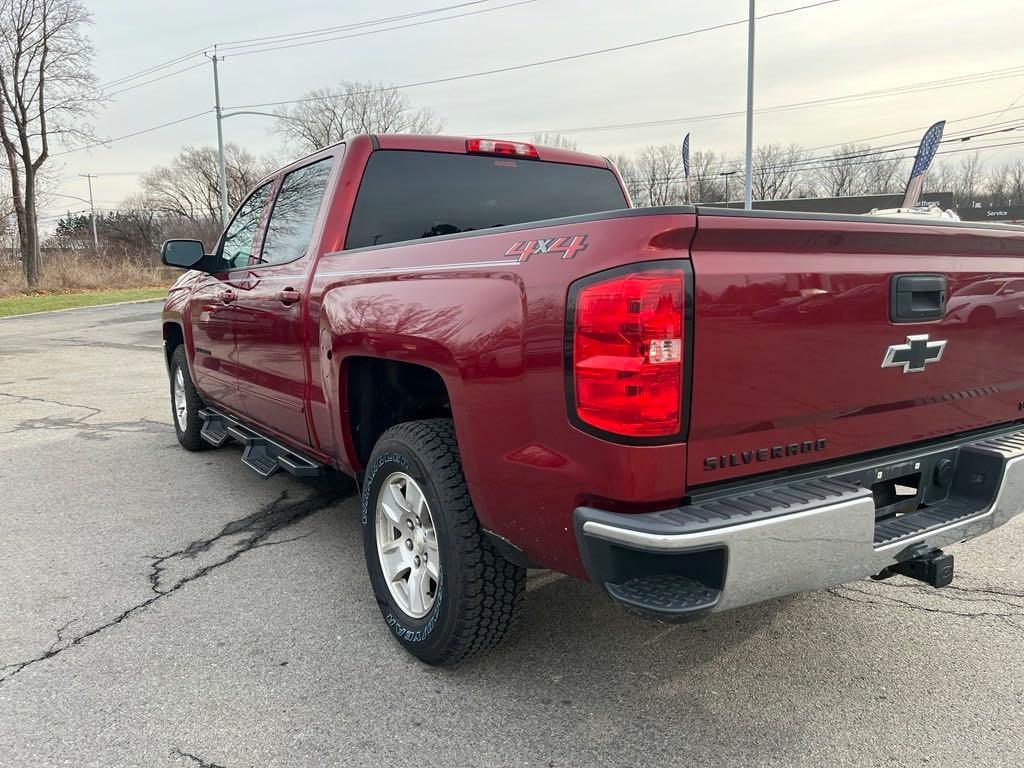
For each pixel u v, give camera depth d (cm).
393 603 304
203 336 529
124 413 806
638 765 234
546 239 223
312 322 352
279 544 422
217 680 282
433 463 267
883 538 237
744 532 199
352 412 332
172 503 495
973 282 265
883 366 242
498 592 266
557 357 212
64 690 275
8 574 380
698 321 200
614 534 202
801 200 4909
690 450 206
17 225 3584
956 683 278
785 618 330
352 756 238
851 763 234
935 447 271
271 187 451
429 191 387
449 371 251
